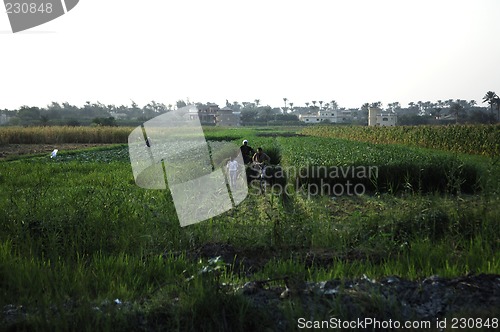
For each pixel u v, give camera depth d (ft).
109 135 157.79
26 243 24.27
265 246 25.30
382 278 18.81
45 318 15.03
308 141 105.19
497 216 28.27
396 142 122.83
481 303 16.19
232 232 27.14
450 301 16.38
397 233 27.43
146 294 18.51
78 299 17.22
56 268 20.99
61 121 257.96
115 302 16.92
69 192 39.52
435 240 26.48
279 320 15.44
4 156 93.45
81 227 26.40
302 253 24.63
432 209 29.35
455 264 21.88
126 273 20.76
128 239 25.34
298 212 32.86
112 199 33.65
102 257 22.90
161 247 25.63
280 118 417.08
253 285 17.83
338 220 32.42
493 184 33.09
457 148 92.63
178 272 21.62
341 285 16.89
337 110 471.62
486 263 21.67
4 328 14.94
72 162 70.69
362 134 146.20
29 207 29.37
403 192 44.80
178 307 15.92
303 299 16.60
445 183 45.19
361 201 40.60
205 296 15.97
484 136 86.33
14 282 19.20
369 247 24.71
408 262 21.83
